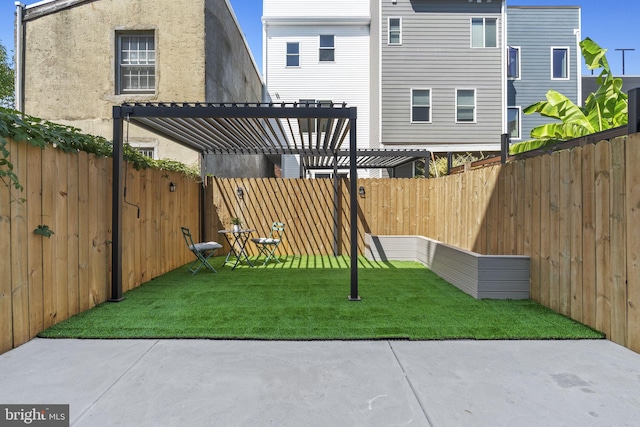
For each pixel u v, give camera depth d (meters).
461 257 4.59
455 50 11.48
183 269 6.11
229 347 2.83
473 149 11.54
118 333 3.07
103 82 7.40
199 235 7.50
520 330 3.14
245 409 2.01
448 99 11.51
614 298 2.93
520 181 4.37
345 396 2.14
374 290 4.58
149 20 7.38
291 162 12.67
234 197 7.81
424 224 7.93
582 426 1.86
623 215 2.84
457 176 6.45
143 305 3.92
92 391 2.18
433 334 3.05
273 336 3.01
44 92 7.44
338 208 7.86
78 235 3.63
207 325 3.28
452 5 11.44
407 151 7.92
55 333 3.06
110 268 4.19
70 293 3.51
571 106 6.59
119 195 4.16
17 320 2.84
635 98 2.76
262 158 12.77
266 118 4.30
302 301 4.07
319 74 12.72
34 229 3.02
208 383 2.28
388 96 11.48
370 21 12.56
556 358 2.63
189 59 7.36
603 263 3.05
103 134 7.41
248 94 10.80
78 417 1.93
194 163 7.51
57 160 3.32
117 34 7.48
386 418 1.94
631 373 2.40
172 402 2.08
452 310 3.72
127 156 4.54
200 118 4.23
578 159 3.35
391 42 11.52
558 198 3.64
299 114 4.16
